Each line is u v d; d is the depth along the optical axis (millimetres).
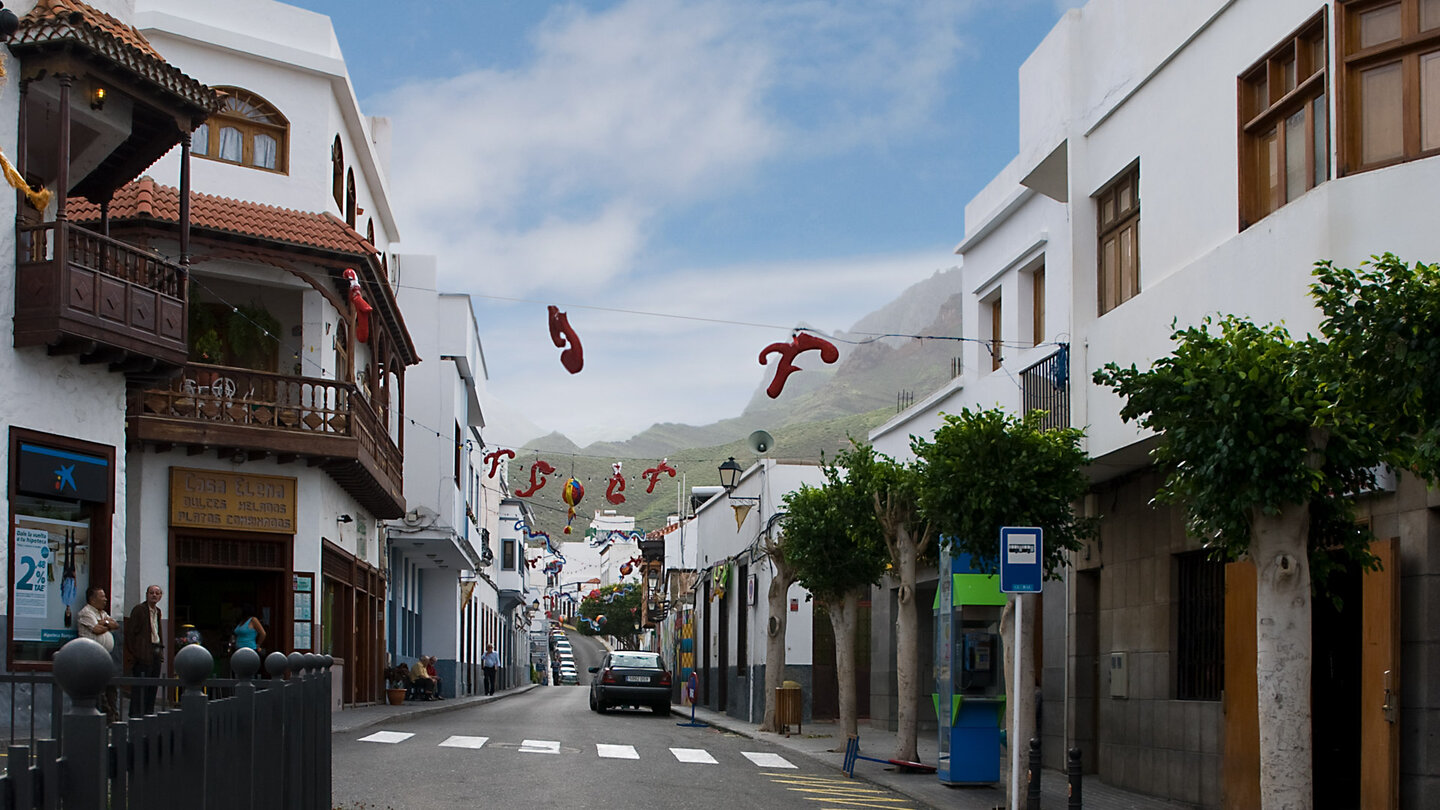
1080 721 18047
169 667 21469
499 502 64750
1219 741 14203
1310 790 9195
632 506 138125
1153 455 10719
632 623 97750
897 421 26547
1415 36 11016
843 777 17109
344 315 23953
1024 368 18922
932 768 17250
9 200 15031
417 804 12352
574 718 29375
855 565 21125
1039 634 19750
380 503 28625
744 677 35281
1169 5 14602
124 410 16781
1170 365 9789
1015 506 13734
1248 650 13133
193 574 23453
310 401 23672
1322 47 11938
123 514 16672
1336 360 8242
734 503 34531
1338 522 9844
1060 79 17281
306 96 24609
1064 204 18922
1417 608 10875
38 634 15445
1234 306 12742
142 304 16062
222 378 22234
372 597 30766
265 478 23000
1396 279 7395
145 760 4375
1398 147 11125
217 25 23703
